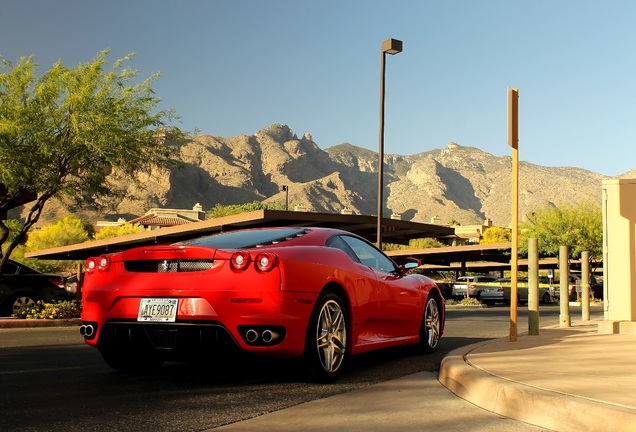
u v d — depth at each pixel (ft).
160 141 52.03
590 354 20.72
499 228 376.89
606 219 29.78
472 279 112.78
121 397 16.02
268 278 16.76
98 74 48.21
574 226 127.34
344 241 21.21
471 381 16.01
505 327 41.45
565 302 35.55
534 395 13.60
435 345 26.35
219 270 17.02
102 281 18.44
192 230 73.10
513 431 12.75
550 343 24.59
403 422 13.50
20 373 19.95
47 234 204.03
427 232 81.56
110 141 47.09
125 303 17.76
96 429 12.77
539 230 129.90
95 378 18.95
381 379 19.44
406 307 23.77
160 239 90.43
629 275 29.27
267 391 17.02
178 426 13.09
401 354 25.81
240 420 13.67
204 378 18.99
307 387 17.66
